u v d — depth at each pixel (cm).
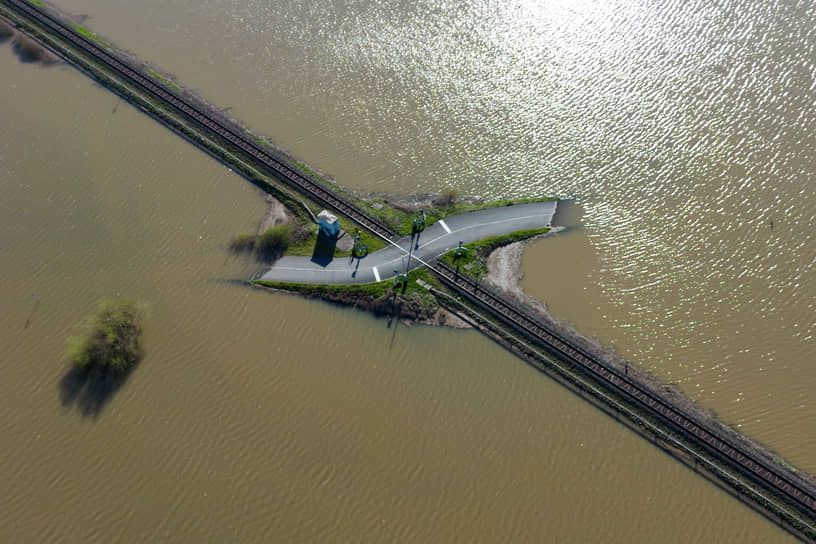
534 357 5175
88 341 5053
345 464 4631
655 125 6825
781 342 5175
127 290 5622
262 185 6406
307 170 6544
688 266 5691
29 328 5359
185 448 4716
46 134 6869
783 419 4794
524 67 7475
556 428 4803
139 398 4969
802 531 4306
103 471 4622
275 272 5747
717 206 6100
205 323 5419
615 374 5028
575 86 7256
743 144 6575
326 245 5922
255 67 7631
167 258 5850
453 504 4450
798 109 6831
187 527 4375
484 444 4728
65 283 5662
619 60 7481
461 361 5181
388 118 7056
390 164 6631
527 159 6638
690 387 4978
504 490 4506
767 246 5772
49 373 5094
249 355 5222
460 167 6600
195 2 8481
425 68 7531
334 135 6906
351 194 6347
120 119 7044
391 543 4300
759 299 5438
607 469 4600
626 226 6034
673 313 5403
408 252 5847
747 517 4388
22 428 4825
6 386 5031
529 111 7050
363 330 5384
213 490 4522
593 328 5341
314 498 4488
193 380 5056
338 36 7944
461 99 7206
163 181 6469
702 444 4675
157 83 7338
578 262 5797
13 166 6556
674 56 7475
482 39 7800
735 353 5138
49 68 7569
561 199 6284
